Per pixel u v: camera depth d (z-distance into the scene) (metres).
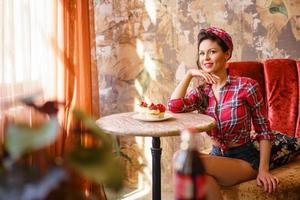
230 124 2.01
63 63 2.42
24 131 0.78
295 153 2.11
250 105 2.02
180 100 2.16
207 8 2.81
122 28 2.92
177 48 2.87
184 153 0.88
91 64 2.69
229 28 2.81
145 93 2.94
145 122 1.95
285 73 2.51
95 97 2.76
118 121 1.99
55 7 2.36
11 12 2.10
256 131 2.04
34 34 2.27
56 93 2.38
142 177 3.02
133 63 2.94
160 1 2.85
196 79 2.76
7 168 0.77
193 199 0.84
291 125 2.41
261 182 1.87
